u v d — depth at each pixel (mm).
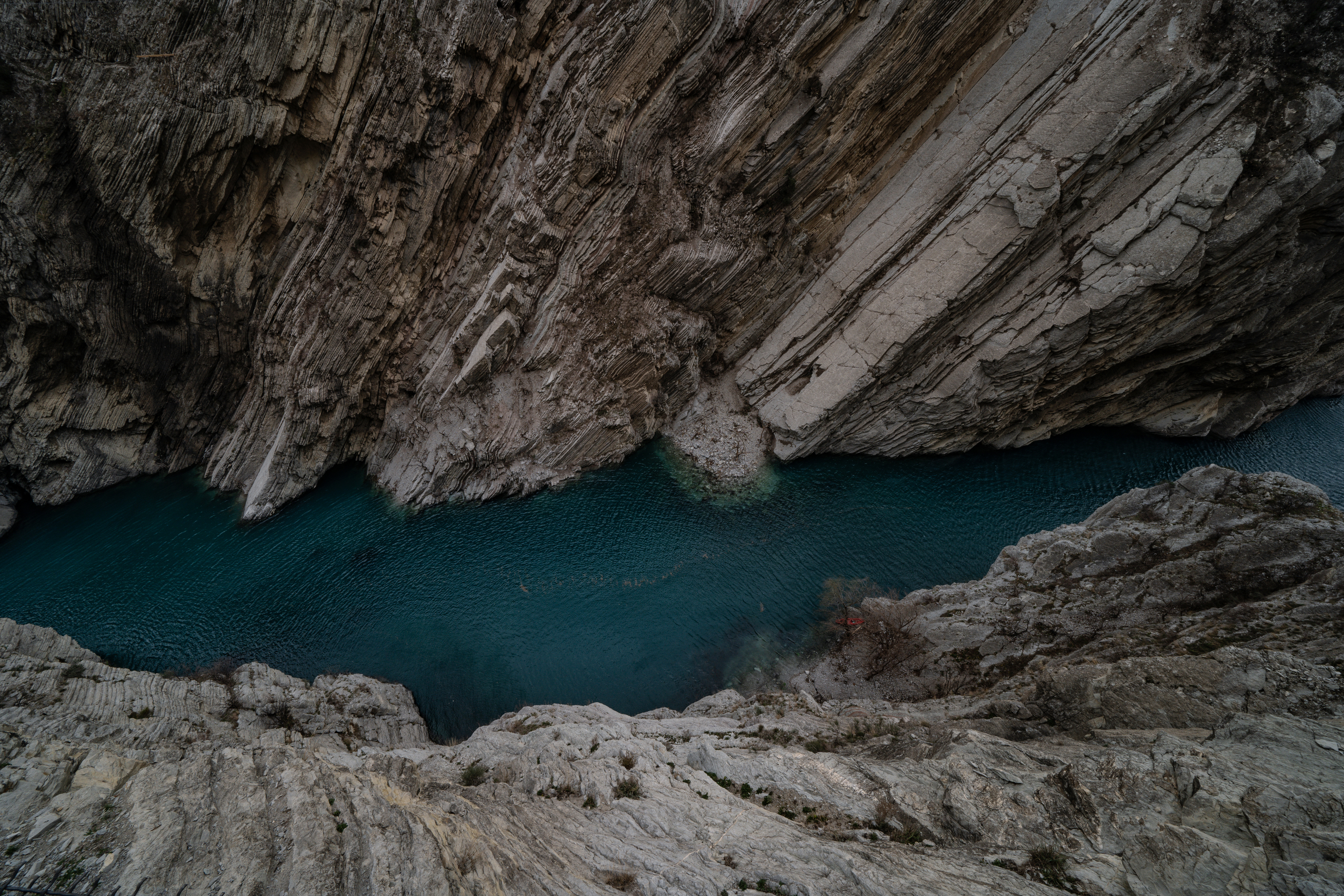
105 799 10188
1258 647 14500
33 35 23266
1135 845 9227
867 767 12227
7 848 8961
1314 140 23594
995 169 27578
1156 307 26609
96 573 27594
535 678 22875
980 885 8680
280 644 24234
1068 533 22125
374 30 24531
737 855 10125
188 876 8578
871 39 26703
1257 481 19438
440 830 9711
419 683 22969
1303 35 23156
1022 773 11336
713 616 24547
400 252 28719
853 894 8703
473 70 26000
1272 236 25344
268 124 25422
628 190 28766
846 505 29062
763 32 26750
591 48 26094
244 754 11977
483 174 29000
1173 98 24422
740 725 17188
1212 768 10117
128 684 19422
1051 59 27328
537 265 28906
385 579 26703
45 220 25859
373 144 25938
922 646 20891
